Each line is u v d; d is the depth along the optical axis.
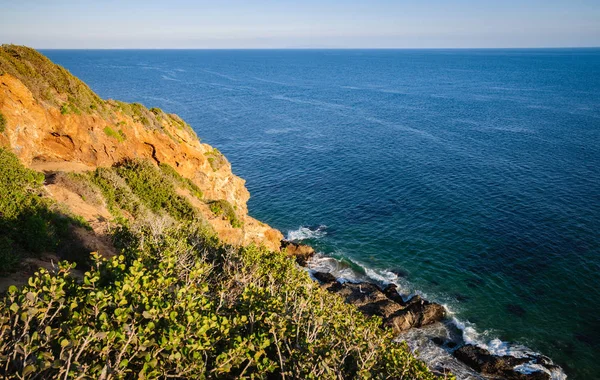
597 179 55.47
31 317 7.98
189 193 34.97
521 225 43.22
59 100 27.97
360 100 139.50
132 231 19.81
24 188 18.80
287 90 169.12
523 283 34.00
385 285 34.59
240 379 9.43
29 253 15.52
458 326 29.31
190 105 122.50
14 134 23.73
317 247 41.12
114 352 8.86
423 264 37.34
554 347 27.19
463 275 35.44
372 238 42.47
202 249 20.33
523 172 59.41
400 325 28.83
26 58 28.33
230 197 43.88
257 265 18.20
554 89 159.50
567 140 77.12
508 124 94.06
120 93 137.00
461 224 44.22
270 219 47.56
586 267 35.50
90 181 25.77
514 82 191.25
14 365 7.43
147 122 36.22
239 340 10.02
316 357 10.92
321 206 50.69
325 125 98.06
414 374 12.71
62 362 7.66
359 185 57.16
